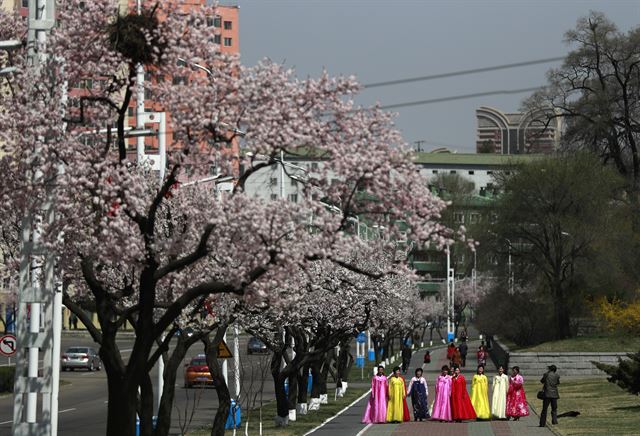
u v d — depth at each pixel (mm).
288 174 23547
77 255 25891
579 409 56688
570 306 88812
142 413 27641
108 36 24141
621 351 82750
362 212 23672
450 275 166000
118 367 24172
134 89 23734
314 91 23453
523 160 92562
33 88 24578
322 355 54406
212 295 30344
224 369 52781
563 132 98750
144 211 24328
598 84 95938
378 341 93688
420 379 54594
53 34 24875
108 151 24547
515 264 91562
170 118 24812
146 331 23734
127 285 27719
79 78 24703
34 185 24000
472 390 53906
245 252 23125
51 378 27703
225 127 23500
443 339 175500
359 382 86250
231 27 159000
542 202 89250
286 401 48844
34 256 26859
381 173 22875
